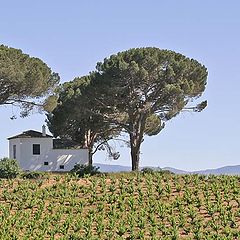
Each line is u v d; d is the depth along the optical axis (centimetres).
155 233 3052
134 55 6247
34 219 3425
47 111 6444
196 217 3388
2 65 5781
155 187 4194
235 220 3350
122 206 3619
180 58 6450
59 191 4059
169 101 6197
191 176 4444
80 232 3195
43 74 6162
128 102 6347
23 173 5041
